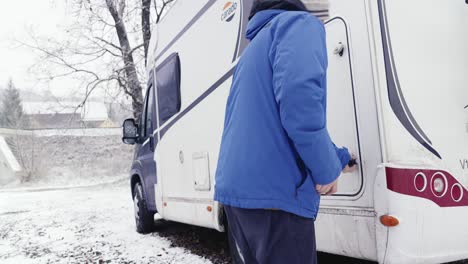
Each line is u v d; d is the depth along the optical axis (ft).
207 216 11.16
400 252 5.95
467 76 7.41
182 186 12.82
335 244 7.00
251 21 5.18
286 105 4.07
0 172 89.76
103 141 77.56
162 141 14.56
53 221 22.76
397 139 6.31
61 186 68.23
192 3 12.35
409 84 6.62
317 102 4.04
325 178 4.33
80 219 22.74
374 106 6.33
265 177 4.38
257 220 4.49
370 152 6.35
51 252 14.61
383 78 6.34
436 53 7.07
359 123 6.52
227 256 12.04
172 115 13.62
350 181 6.65
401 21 6.72
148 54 16.83
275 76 4.29
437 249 6.28
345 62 6.79
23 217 25.57
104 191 44.60
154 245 14.37
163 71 14.57
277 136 4.42
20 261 13.55
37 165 82.23
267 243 4.47
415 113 6.60
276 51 4.43
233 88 5.21
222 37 10.50
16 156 86.07
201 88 11.57
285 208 4.33
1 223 23.47
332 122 6.98
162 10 42.65
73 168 79.00
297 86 4.02
